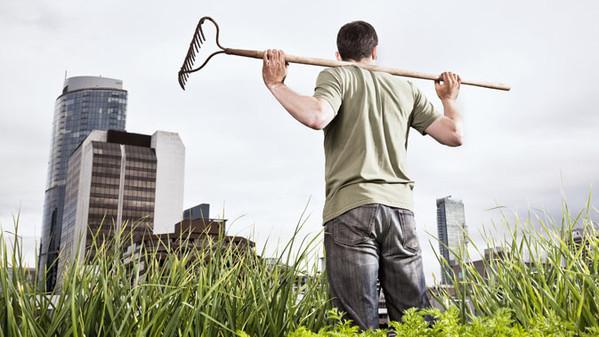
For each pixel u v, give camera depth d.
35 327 1.78
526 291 2.14
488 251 2.42
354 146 2.01
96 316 1.92
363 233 1.92
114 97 194.75
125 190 124.12
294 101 1.92
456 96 2.34
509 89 2.42
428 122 2.25
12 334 1.72
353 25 2.26
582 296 1.80
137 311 1.99
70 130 190.50
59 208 179.12
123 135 128.62
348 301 1.90
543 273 2.20
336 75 2.07
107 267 2.09
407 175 2.08
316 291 2.38
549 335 1.42
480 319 1.51
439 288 2.34
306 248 2.17
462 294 2.03
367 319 1.88
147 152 129.88
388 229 1.96
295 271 2.19
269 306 2.09
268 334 2.05
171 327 1.81
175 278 2.17
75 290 1.92
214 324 1.97
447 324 1.42
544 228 2.31
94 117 191.88
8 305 1.75
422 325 1.45
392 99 2.13
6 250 1.95
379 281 2.07
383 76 2.19
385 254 1.99
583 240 2.23
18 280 1.98
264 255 2.35
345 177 1.98
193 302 2.09
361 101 2.06
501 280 2.19
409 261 1.99
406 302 1.98
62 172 186.38
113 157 123.94
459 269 2.34
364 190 1.95
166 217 123.94
